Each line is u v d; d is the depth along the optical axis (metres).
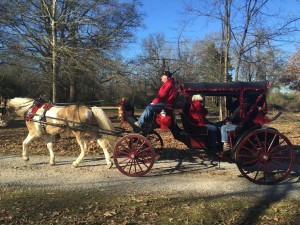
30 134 8.80
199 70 14.55
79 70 16.33
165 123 7.51
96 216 5.36
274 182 7.07
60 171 8.19
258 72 13.25
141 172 7.68
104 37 17.28
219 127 7.90
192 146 7.67
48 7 15.59
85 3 16.62
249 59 12.76
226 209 5.62
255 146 7.08
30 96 25.75
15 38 16.05
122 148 7.86
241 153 7.24
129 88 20.89
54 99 15.58
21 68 17.61
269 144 7.22
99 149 10.72
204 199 6.15
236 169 8.34
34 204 5.90
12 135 15.21
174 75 15.32
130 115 8.18
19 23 15.74
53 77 15.43
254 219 5.21
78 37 17.12
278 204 5.86
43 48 16.44
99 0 17.20
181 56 14.96
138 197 6.27
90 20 16.75
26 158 8.97
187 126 7.56
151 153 7.60
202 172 8.09
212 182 7.27
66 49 14.94
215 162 9.04
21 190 6.72
